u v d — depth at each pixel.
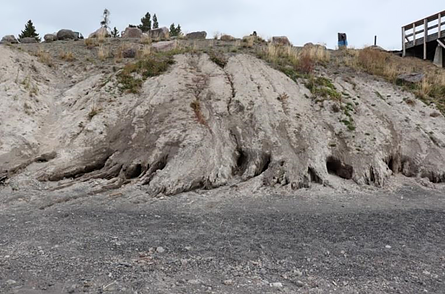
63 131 11.95
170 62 15.69
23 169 10.42
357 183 10.67
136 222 7.21
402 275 4.84
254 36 21.64
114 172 10.88
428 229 7.00
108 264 4.91
